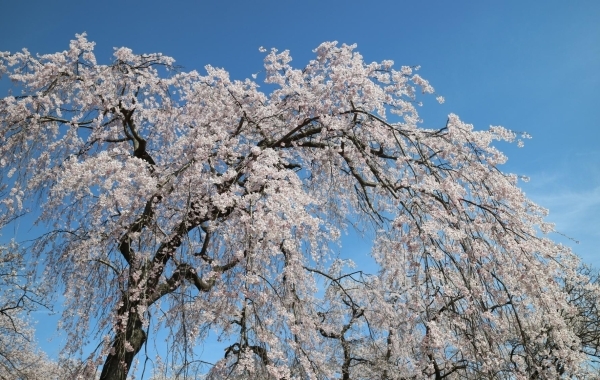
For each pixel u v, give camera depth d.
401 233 5.27
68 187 5.31
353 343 9.67
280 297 5.33
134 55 7.57
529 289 4.94
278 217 4.84
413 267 4.81
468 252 4.85
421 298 4.75
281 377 4.75
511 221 5.36
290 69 7.03
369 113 6.11
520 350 6.04
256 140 7.85
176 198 6.21
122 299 5.21
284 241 5.03
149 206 5.72
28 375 9.66
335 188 7.30
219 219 5.66
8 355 9.92
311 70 7.30
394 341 7.57
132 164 5.45
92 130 7.51
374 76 6.81
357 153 6.58
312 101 6.37
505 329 4.98
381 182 6.14
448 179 5.35
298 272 6.13
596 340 9.95
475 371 4.68
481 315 4.61
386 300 8.04
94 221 5.96
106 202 5.39
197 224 5.98
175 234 5.55
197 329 5.04
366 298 8.62
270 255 5.25
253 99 7.17
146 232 5.68
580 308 9.82
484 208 5.34
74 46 7.20
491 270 4.96
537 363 5.46
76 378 4.66
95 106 7.19
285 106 7.20
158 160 8.20
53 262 6.55
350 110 6.10
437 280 4.72
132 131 7.28
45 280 6.75
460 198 5.26
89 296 6.04
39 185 6.77
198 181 5.76
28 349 10.56
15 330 9.59
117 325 5.03
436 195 5.34
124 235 5.60
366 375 9.70
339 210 7.65
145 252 5.42
